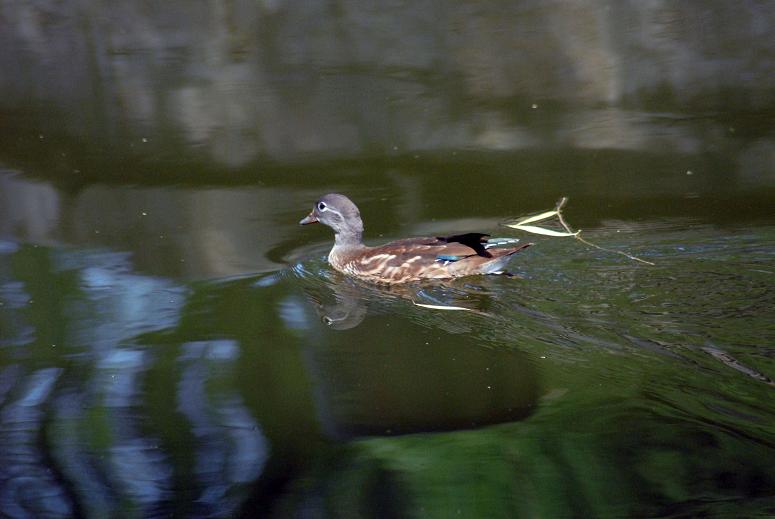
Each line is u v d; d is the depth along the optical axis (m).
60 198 18.17
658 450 9.66
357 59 23.97
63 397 11.24
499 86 22.48
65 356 12.27
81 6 26.38
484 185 18.20
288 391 11.24
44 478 9.68
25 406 11.05
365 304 13.79
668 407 10.41
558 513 8.88
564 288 13.51
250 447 10.13
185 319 13.30
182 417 10.74
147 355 12.26
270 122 21.55
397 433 10.27
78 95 23.27
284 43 24.73
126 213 17.41
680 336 11.87
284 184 18.73
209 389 11.35
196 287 14.42
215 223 16.92
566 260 14.51
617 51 23.00
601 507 8.91
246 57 24.45
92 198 18.17
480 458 9.70
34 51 25.00
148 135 21.28
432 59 23.58
